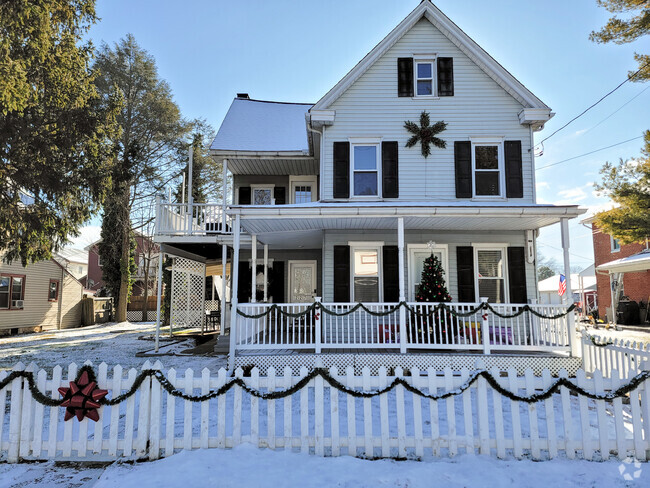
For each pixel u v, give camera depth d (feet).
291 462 13.84
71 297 81.82
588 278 95.76
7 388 15.12
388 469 13.44
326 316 36.60
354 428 14.70
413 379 14.98
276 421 19.10
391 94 40.24
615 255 79.87
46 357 39.17
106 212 85.76
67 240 48.29
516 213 30.17
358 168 39.81
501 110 39.75
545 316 29.07
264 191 51.39
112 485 12.38
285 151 44.24
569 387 14.87
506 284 37.42
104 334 64.69
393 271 37.40
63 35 41.09
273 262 50.14
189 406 14.94
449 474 13.15
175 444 14.84
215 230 44.27
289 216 30.76
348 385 15.08
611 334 56.34
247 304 29.89
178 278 57.52
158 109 85.51
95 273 132.05
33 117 39.96
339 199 38.83
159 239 42.93
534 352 30.19
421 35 40.96
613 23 43.93
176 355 39.34
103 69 82.74
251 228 35.70
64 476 13.44
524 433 17.78
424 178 39.17
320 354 29.22
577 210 29.89
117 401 14.76
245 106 57.62
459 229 37.68
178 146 89.20
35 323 71.05
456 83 40.19
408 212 30.14
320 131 40.42
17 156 40.24
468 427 14.65
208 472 12.94
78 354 41.09
